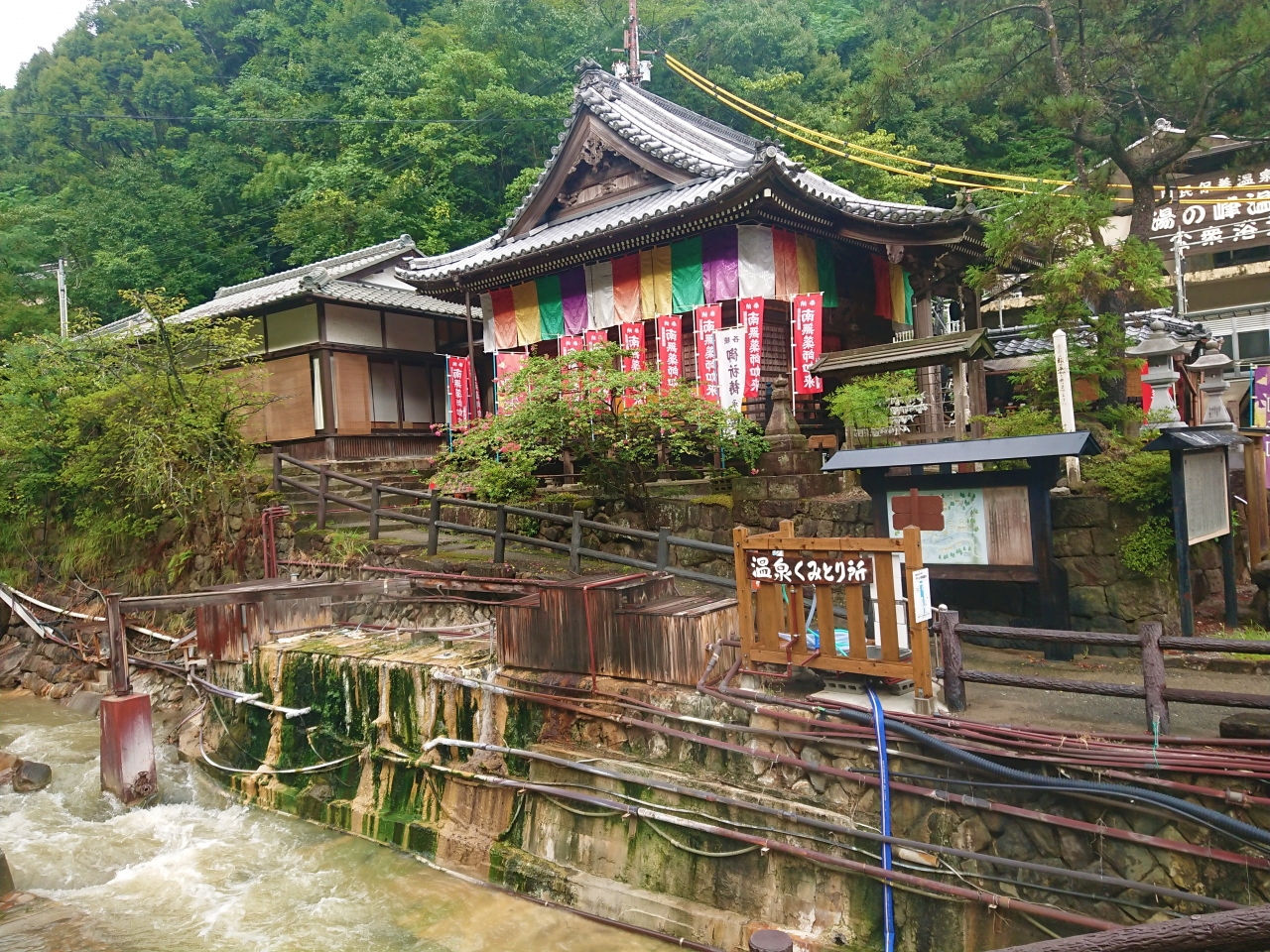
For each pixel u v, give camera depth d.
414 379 19.11
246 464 13.77
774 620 5.78
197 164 33.03
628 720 6.39
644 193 15.37
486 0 32.12
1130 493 7.26
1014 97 14.38
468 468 12.37
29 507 16.20
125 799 8.59
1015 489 6.63
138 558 14.42
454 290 15.85
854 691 5.68
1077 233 10.07
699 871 5.70
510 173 31.56
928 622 5.43
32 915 6.51
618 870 6.05
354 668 8.27
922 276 13.66
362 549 11.09
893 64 15.30
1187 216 24.44
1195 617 7.79
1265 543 8.62
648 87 32.00
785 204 11.67
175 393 13.82
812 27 35.31
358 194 29.19
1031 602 7.62
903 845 4.88
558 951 5.60
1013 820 4.79
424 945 5.84
